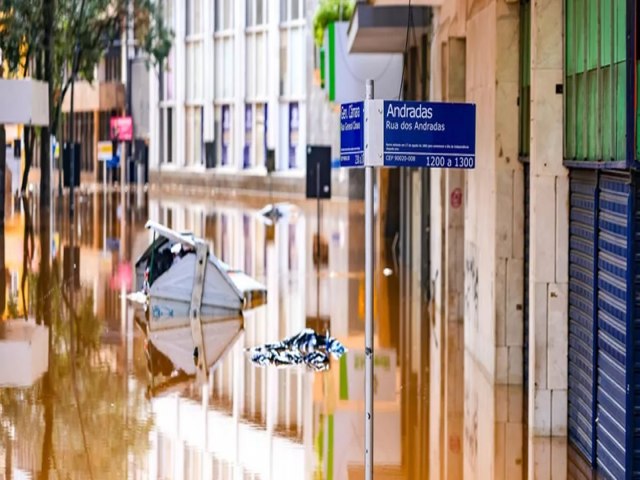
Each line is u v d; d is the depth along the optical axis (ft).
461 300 158.92
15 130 407.23
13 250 240.73
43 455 88.63
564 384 96.63
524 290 117.50
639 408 78.07
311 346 134.51
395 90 257.14
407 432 98.37
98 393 110.63
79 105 645.51
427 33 193.98
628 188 78.33
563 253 96.53
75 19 361.10
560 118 96.68
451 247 159.63
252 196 480.64
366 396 69.51
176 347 135.33
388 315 163.53
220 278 158.61
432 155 70.64
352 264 225.56
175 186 587.27
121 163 563.07
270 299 176.96
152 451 90.17
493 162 119.44
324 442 93.97
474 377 121.70
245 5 530.27
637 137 75.97
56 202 365.61
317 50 418.31
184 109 588.50
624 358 79.10
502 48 118.83
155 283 156.87
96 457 88.12
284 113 507.71
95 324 150.51
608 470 83.76
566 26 95.66
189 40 579.07
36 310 161.58
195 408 104.99
